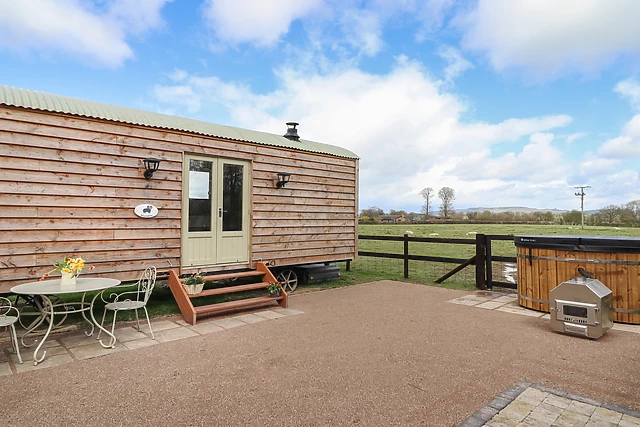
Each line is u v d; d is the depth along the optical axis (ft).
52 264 14.58
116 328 15.19
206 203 19.72
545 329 15.06
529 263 18.60
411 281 27.99
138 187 17.01
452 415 7.95
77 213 15.25
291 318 16.85
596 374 10.37
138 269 16.96
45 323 15.83
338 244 26.89
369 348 12.62
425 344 13.08
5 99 13.70
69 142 15.10
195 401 8.58
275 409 8.20
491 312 18.06
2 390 9.18
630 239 16.30
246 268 21.38
